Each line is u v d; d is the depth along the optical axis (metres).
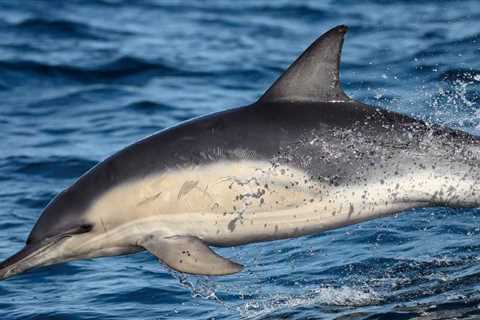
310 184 26.02
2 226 36.59
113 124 49.22
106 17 70.50
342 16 66.75
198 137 26.16
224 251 32.84
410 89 47.38
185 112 50.75
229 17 69.75
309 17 67.94
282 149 25.98
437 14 63.38
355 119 26.41
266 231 26.34
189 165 25.95
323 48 26.17
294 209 26.14
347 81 49.75
